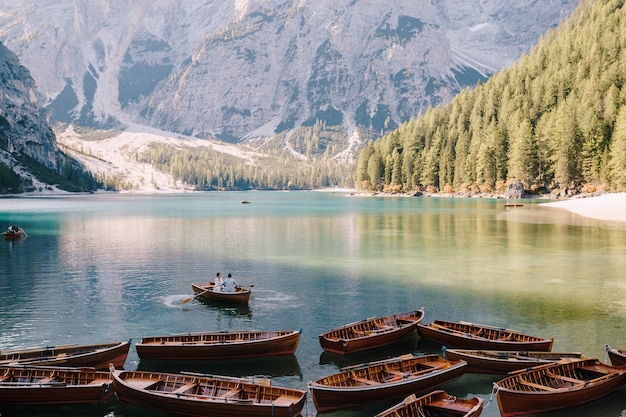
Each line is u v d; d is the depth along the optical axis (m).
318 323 31.23
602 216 99.00
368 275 45.22
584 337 27.73
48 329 30.14
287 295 38.12
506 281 41.97
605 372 21.89
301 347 27.14
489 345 25.12
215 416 19.31
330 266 49.78
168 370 24.27
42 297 37.66
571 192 160.88
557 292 37.88
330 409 20.11
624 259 51.38
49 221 102.81
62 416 20.19
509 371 23.09
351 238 71.94
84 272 47.09
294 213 127.88
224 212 132.75
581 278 42.69
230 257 55.44
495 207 134.88
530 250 58.16
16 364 22.31
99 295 38.34
